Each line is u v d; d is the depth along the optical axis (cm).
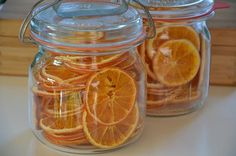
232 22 67
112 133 50
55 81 49
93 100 48
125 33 47
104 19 48
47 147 52
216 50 66
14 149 52
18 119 58
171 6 55
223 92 66
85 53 46
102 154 51
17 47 67
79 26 47
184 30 56
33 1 72
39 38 48
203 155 51
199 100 60
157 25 56
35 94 52
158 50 56
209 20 67
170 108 59
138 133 53
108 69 48
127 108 50
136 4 55
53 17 49
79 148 50
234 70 67
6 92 65
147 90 58
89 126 49
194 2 56
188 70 58
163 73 57
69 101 49
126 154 51
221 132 56
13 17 66
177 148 52
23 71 69
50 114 50
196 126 57
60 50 47
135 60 51
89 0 52
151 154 51
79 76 48
